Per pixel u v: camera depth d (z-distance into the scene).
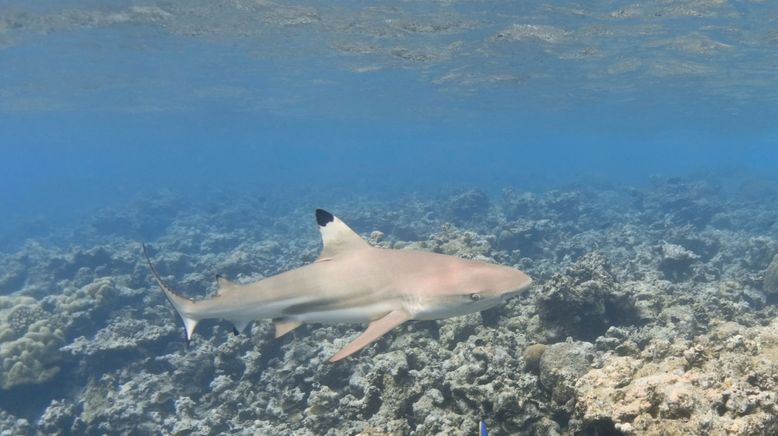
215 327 13.66
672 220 26.92
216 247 27.89
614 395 4.73
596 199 43.94
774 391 4.64
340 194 58.56
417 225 26.67
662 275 15.18
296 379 10.17
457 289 5.65
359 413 8.27
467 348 9.04
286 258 21.70
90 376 12.97
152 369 12.95
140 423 10.70
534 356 7.99
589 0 20.27
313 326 12.16
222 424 9.93
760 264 17.50
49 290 21.44
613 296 9.98
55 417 11.24
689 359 5.30
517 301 11.48
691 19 22.34
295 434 8.27
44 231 49.59
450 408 7.49
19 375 12.90
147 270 20.78
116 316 16.16
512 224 22.36
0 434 11.38
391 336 10.47
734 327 7.09
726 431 3.94
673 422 4.14
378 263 6.46
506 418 6.57
